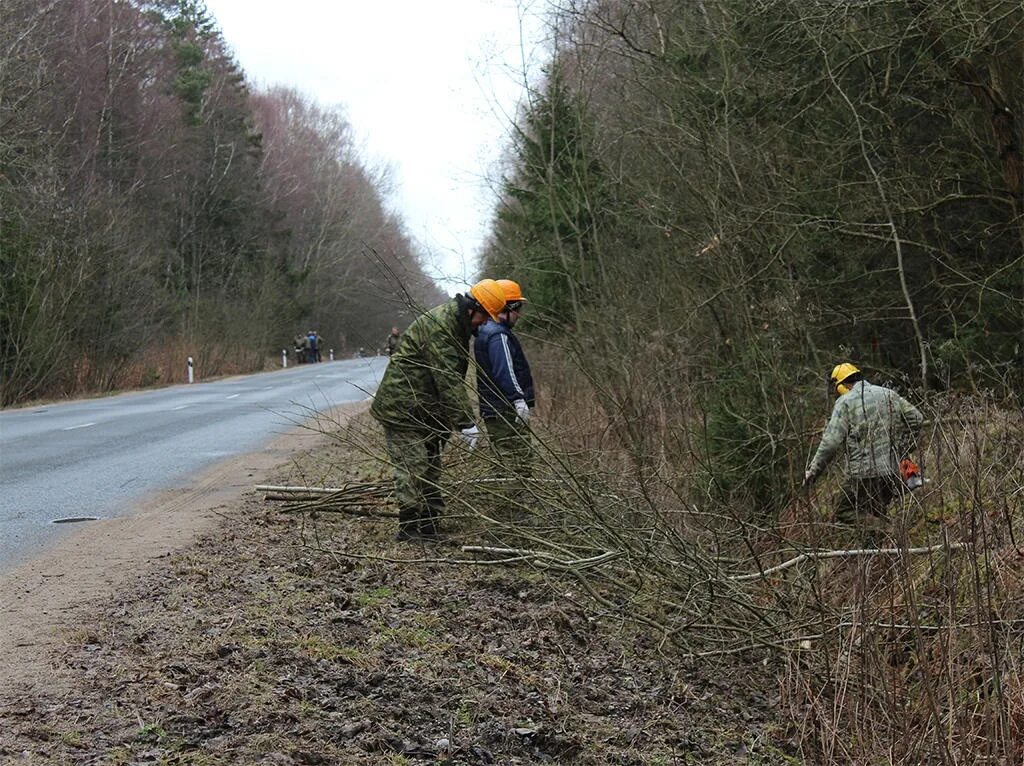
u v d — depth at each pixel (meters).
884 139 14.20
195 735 4.27
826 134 14.45
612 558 7.29
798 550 7.37
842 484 8.73
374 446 9.57
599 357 14.23
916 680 6.11
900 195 14.03
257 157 69.88
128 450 14.74
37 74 33.00
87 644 5.35
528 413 8.28
